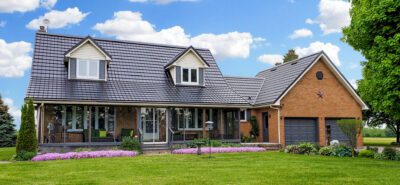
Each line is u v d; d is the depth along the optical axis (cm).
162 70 2642
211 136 2591
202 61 2638
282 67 3161
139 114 2309
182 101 2380
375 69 1605
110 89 2294
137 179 1086
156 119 2466
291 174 1172
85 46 2328
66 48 2461
